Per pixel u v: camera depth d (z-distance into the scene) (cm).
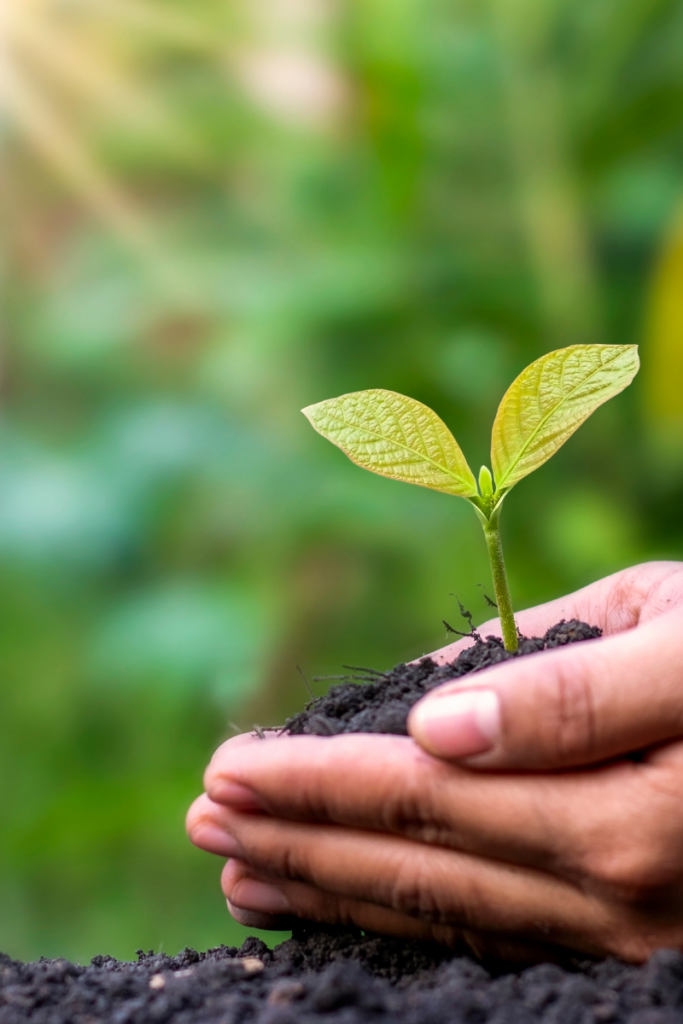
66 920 86
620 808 38
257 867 41
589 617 48
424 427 42
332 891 41
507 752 38
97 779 84
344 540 94
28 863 82
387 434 42
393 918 41
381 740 40
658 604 47
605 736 38
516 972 41
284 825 41
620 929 39
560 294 88
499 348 92
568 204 88
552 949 40
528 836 39
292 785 40
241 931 86
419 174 91
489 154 92
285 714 95
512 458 43
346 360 97
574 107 88
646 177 92
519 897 39
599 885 39
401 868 40
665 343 80
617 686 38
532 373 42
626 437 88
